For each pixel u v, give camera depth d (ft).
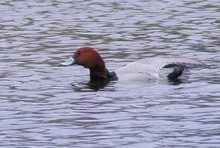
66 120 61.52
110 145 55.26
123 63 83.05
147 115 62.59
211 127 59.06
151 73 74.59
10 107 65.62
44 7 118.32
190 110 63.82
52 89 71.82
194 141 55.88
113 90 71.15
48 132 58.54
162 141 55.98
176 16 109.70
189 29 100.63
